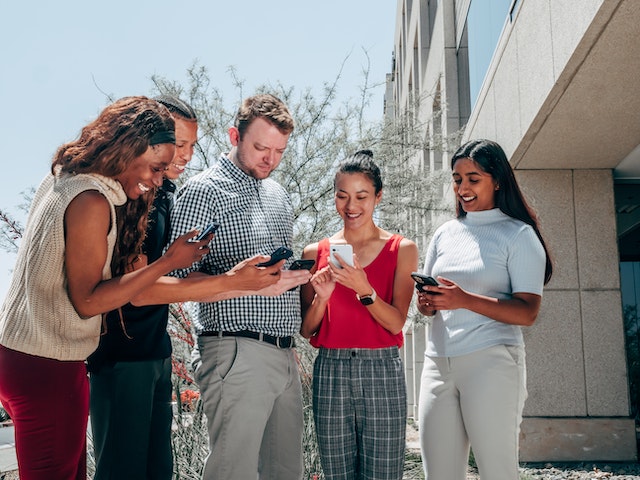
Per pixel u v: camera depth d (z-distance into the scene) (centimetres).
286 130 281
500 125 721
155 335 264
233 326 271
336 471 292
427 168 672
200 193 279
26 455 211
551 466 659
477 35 898
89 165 212
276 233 300
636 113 567
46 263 206
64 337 212
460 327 285
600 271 698
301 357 486
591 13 425
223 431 268
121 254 244
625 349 685
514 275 287
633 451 666
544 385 685
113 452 247
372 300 283
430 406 289
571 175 714
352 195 310
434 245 322
